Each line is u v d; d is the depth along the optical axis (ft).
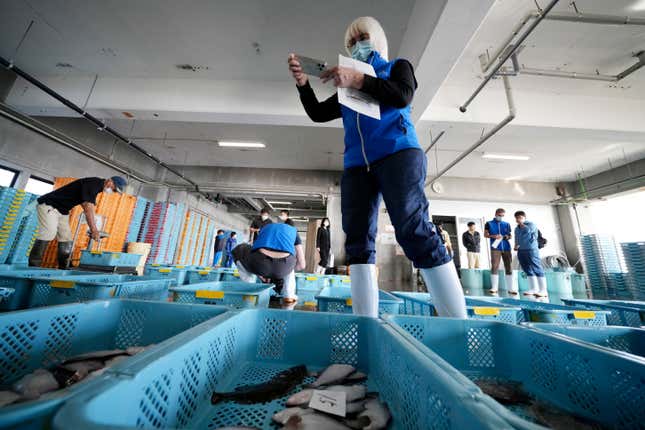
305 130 17.07
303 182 23.44
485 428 0.78
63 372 1.97
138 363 1.17
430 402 1.21
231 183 23.41
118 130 17.84
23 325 1.94
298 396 1.81
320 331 2.59
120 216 16.79
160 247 20.07
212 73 12.13
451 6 6.57
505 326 2.52
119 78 12.60
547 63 10.32
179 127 17.24
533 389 2.15
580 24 8.66
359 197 3.03
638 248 15.28
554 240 22.62
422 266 2.79
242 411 1.77
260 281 9.50
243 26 9.58
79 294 3.91
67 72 12.44
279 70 11.78
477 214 23.13
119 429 0.70
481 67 10.16
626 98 12.37
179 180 23.47
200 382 1.73
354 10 8.70
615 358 1.69
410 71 2.89
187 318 2.59
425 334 2.43
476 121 11.75
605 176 20.76
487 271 18.93
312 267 25.36
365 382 2.19
